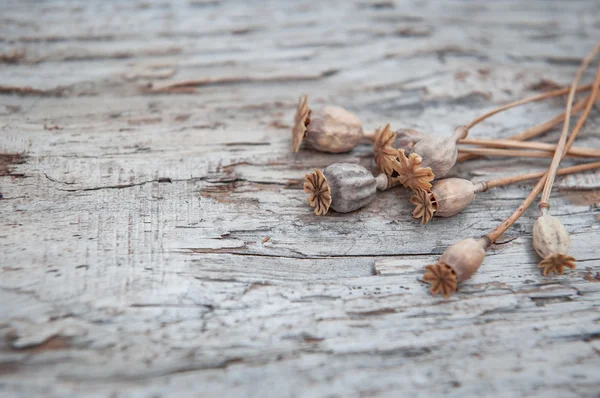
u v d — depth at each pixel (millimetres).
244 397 399
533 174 442
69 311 410
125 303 413
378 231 435
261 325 412
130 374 401
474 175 454
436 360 407
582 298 421
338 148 451
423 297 419
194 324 411
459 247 416
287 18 512
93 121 461
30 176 439
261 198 442
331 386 402
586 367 407
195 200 439
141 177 443
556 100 484
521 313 417
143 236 429
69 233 427
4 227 426
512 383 404
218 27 504
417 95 484
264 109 474
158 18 505
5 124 455
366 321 414
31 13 500
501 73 493
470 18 518
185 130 462
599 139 467
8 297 411
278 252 429
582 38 512
